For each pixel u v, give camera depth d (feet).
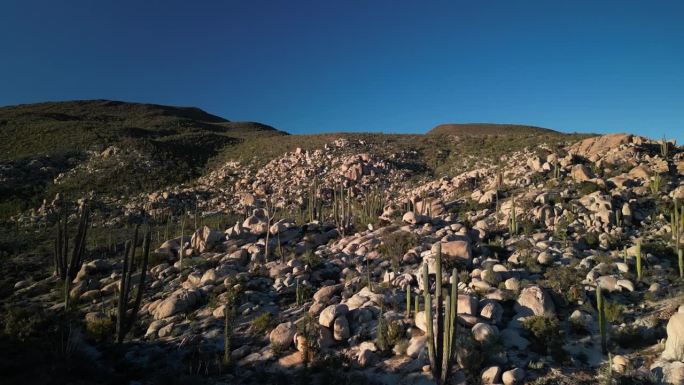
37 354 55.72
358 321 66.59
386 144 288.10
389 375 54.19
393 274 80.12
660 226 92.68
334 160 248.32
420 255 88.33
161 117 472.85
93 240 139.74
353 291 78.74
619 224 94.79
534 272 76.64
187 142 315.58
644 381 46.42
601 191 111.24
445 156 259.80
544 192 116.47
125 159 253.03
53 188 212.23
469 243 85.56
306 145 287.89
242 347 64.18
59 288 92.58
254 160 270.87
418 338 59.00
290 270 90.68
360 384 51.88
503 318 62.54
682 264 70.95
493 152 231.50
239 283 83.41
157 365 59.77
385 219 122.21
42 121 340.80
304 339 61.05
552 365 52.47
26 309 74.79
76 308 80.28
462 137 292.20
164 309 76.33
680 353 48.14
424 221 111.34
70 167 242.78
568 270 73.72
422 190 173.58
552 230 95.96
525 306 63.41
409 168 243.60
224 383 55.83
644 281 70.44
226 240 113.29
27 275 106.32
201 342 66.23
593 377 49.70
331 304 73.82
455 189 163.12
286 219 126.00
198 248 110.11
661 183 110.93
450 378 51.24
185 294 79.87
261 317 69.46
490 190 130.11
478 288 70.54
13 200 192.75
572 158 142.20
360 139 302.04
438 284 50.72
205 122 521.65
